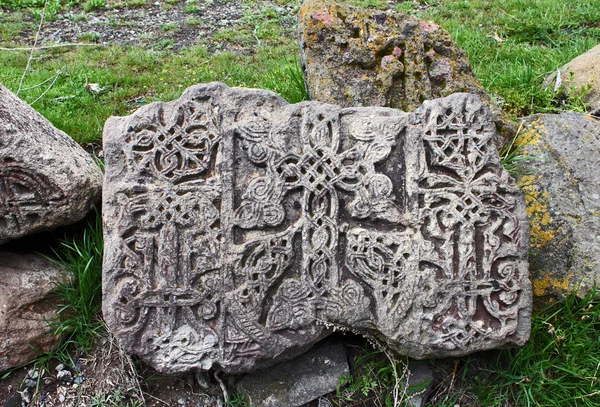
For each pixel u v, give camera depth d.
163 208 2.35
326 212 2.43
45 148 2.48
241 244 2.36
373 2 6.47
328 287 2.38
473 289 2.41
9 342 2.47
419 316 2.37
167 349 2.29
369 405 2.50
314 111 2.53
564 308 2.78
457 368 2.62
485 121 2.58
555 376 2.66
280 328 2.34
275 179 2.42
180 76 4.73
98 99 4.27
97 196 2.73
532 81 4.17
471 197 2.48
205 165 2.41
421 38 3.45
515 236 2.48
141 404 2.47
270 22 6.18
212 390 2.52
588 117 3.47
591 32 5.27
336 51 3.37
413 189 2.48
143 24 6.25
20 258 2.69
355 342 2.63
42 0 6.73
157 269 2.32
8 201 2.43
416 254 2.41
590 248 2.88
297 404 2.46
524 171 3.13
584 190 3.06
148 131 2.42
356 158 2.49
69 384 2.53
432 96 3.39
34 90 4.26
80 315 2.64
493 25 5.66
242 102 2.51
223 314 2.32
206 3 6.89
